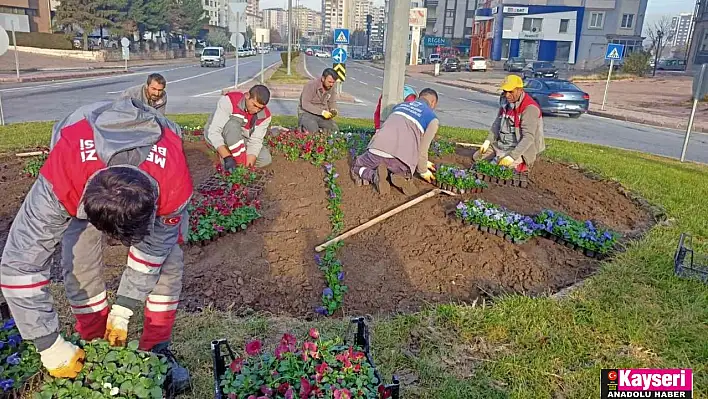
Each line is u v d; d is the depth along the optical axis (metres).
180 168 2.56
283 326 3.71
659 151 12.98
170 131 2.69
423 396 3.07
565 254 5.22
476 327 3.72
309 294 4.36
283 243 5.14
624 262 4.89
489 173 7.14
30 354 2.92
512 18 54.78
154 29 60.12
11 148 8.44
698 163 10.86
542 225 5.45
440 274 4.74
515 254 5.10
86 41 51.81
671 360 3.48
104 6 51.00
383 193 6.19
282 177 6.90
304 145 7.61
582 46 54.78
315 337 2.78
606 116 21.09
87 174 2.28
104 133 2.36
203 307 4.05
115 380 2.56
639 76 42.69
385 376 3.23
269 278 4.55
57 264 4.59
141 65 48.16
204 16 84.06
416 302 4.32
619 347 3.60
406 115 6.14
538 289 4.57
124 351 2.66
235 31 17.86
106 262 4.66
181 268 3.04
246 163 6.81
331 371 2.57
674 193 7.59
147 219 2.10
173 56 69.75
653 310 4.05
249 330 3.62
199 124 11.48
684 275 4.63
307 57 87.25
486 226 5.39
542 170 8.33
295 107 18.12
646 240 5.50
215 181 6.41
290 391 2.35
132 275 2.66
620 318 3.90
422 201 6.01
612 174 8.57
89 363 2.60
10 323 3.04
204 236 4.96
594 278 4.55
